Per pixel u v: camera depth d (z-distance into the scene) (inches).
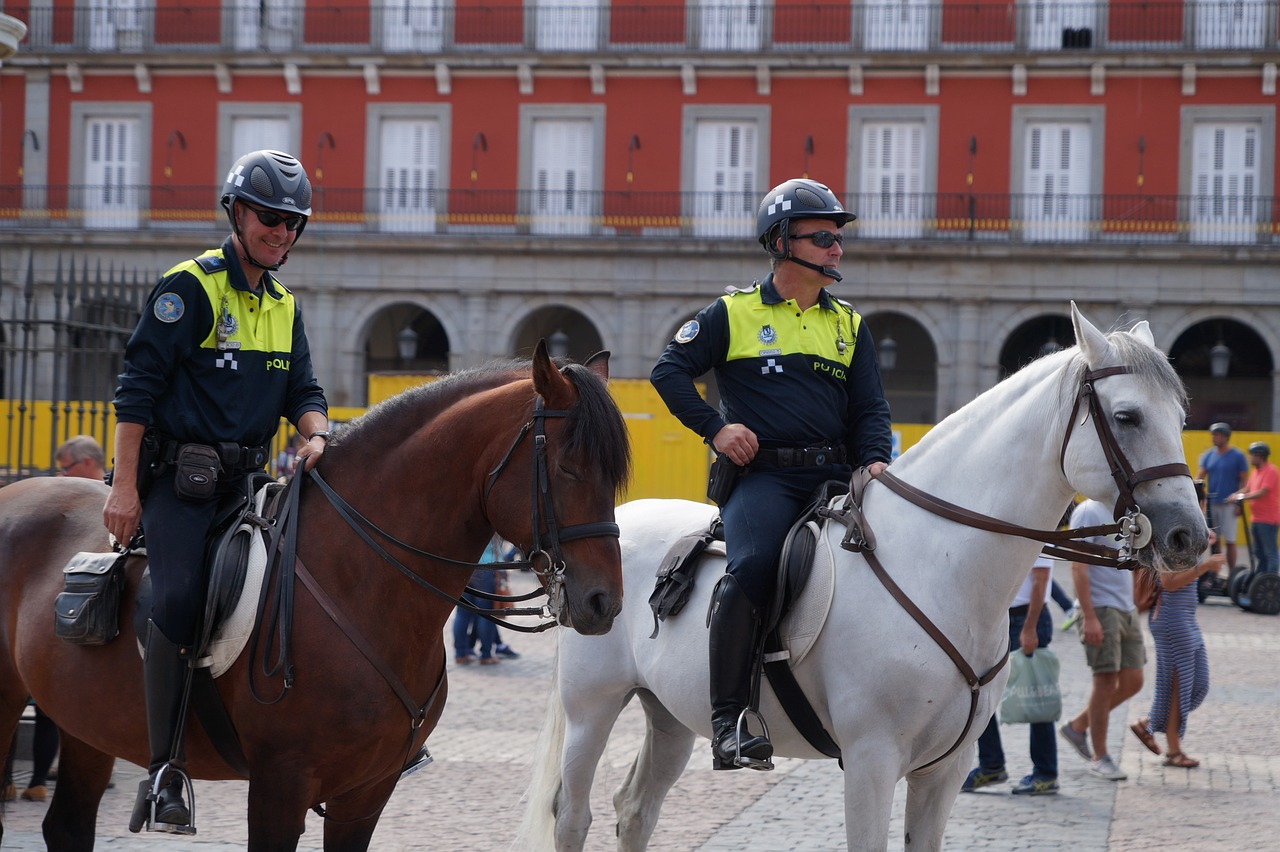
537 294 1191.6
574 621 147.6
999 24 1201.4
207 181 1256.8
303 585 158.2
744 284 1165.7
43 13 1270.9
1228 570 764.6
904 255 1157.1
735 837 274.2
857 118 1209.4
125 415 159.8
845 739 175.9
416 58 1227.9
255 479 169.9
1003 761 325.4
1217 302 1128.8
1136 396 161.9
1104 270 1141.1
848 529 180.9
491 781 328.2
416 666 161.3
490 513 156.3
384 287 1199.6
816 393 191.5
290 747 154.6
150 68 1252.5
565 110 1234.0
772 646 183.2
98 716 168.1
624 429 152.0
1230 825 288.7
